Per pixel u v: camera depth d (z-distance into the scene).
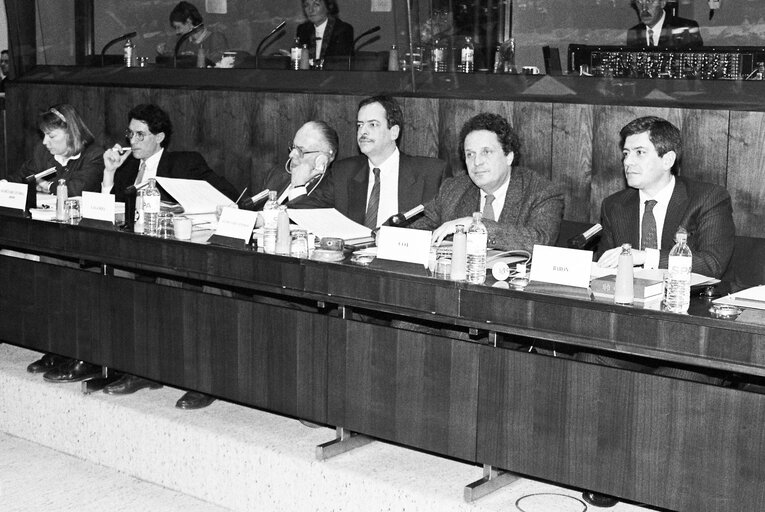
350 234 3.20
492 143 3.35
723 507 2.33
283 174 4.29
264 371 3.13
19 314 3.83
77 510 3.11
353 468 2.92
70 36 5.87
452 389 2.73
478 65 4.46
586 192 4.13
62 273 3.66
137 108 4.46
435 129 4.52
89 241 3.53
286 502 3.03
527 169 3.48
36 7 5.94
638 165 3.22
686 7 3.97
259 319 3.12
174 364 3.36
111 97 5.66
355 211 3.90
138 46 5.62
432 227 3.61
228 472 3.15
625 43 4.10
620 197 3.40
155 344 3.41
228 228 3.26
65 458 3.58
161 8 5.45
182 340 3.33
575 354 2.87
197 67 5.41
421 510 2.74
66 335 3.68
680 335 2.31
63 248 3.61
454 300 2.68
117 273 3.72
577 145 4.13
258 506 3.09
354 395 2.93
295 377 3.06
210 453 3.20
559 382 2.54
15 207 3.82
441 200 3.60
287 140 5.04
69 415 3.59
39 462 3.53
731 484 2.31
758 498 2.28
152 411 3.39
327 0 4.88
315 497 2.96
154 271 3.48
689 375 2.71
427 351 2.76
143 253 3.37
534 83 4.30
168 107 5.45
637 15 4.05
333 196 3.95
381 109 3.82
